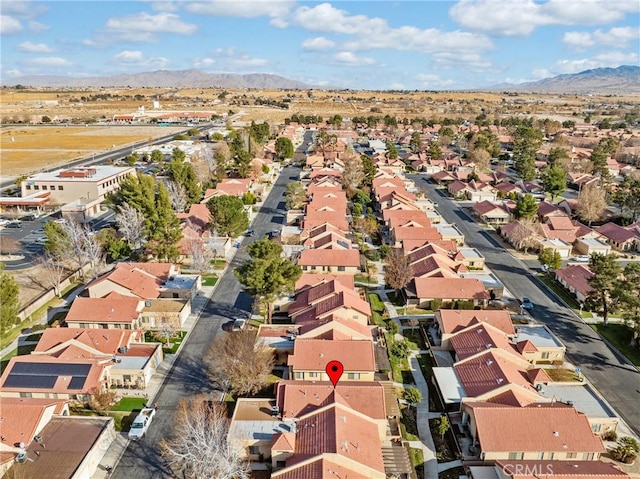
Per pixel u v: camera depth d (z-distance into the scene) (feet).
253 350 214.69
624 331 265.54
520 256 373.40
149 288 282.97
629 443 179.32
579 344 253.65
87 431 178.60
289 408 183.52
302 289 287.07
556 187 512.22
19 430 172.24
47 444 170.40
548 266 342.44
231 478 160.04
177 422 191.83
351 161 575.79
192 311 281.33
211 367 224.74
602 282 259.19
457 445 181.16
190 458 161.38
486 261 362.53
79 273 325.42
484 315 253.85
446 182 605.73
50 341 229.66
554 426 174.19
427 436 189.57
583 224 443.32
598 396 203.41
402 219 406.82
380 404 184.96
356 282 320.91
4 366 229.04
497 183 586.86
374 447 165.48
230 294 303.07
